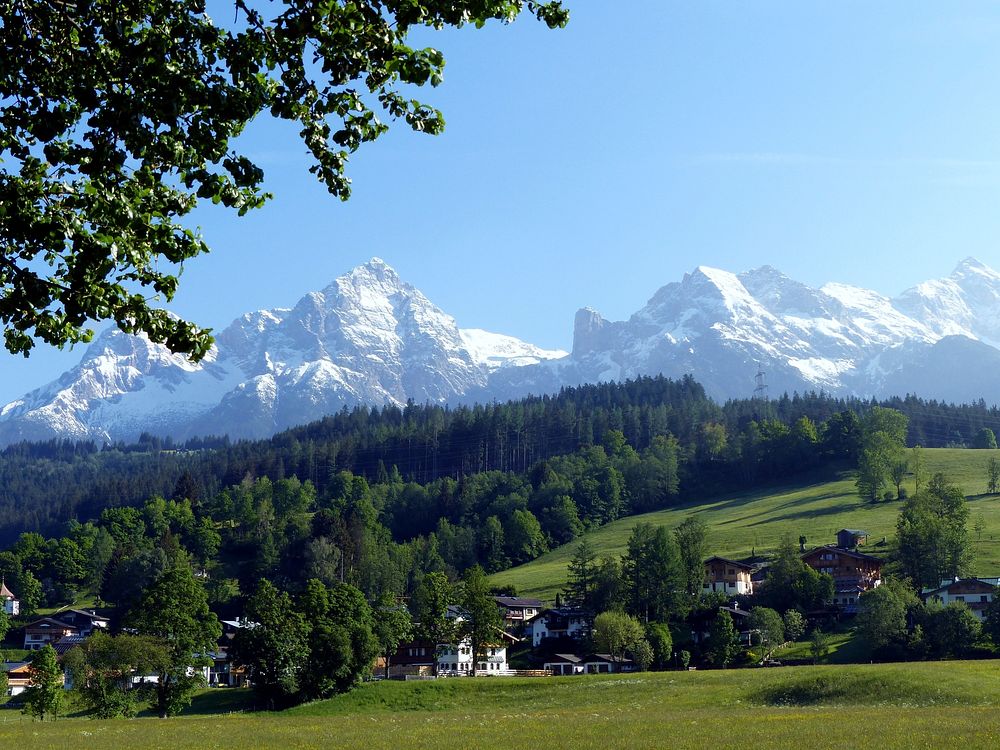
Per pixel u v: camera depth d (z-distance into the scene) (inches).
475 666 6678.2
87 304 725.9
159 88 714.2
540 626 7706.7
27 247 722.2
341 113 740.7
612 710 3641.7
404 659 7032.5
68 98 734.5
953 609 5910.4
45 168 736.3
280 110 735.1
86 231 720.3
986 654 5816.9
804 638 6801.2
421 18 732.0
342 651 4864.7
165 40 717.9
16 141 740.7
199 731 3186.5
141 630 4655.5
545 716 3440.0
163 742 2792.8
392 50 726.5
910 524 7854.3
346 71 727.7
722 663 6245.1
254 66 725.9
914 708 3174.2
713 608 7283.5
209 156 730.8
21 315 730.2
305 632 4859.7
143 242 742.5
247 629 4872.0
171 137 729.6
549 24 756.0
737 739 2377.0
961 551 7603.4
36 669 4495.6
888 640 5959.6
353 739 2709.2
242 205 752.3
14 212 707.4
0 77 714.8
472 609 6314.0
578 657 6934.1
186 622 4672.7
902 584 6811.0
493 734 2731.3
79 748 2679.6
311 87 736.3
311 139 735.1
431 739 2642.7
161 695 4626.0
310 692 4854.8
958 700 3447.3
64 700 4616.1
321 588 5157.5
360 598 5275.6
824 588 7347.4
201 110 729.6
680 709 3563.0
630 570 7691.9
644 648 6471.5
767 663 6195.9
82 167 727.7
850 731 2443.4
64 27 730.8
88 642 4744.1
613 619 6560.0
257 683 4825.3
